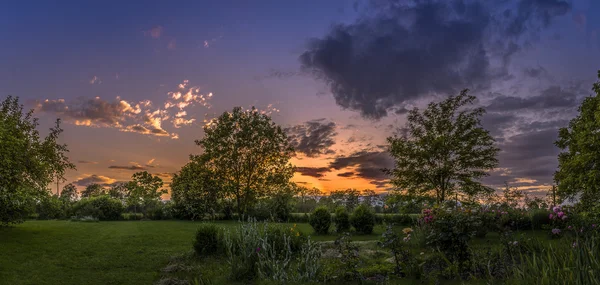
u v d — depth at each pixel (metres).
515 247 7.77
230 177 26.03
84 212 23.58
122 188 30.89
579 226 9.60
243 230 9.53
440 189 17.50
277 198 25.02
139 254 10.55
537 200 17.86
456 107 17.67
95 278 8.10
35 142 16.27
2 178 13.66
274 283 6.75
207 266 9.02
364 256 9.12
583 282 4.38
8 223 14.95
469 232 7.28
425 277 6.82
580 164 10.56
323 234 15.70
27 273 8.36
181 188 25.25
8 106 16.11
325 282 7.02
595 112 11.02
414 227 12.27
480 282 6.10
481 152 16.92
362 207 16.47
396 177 18.25
